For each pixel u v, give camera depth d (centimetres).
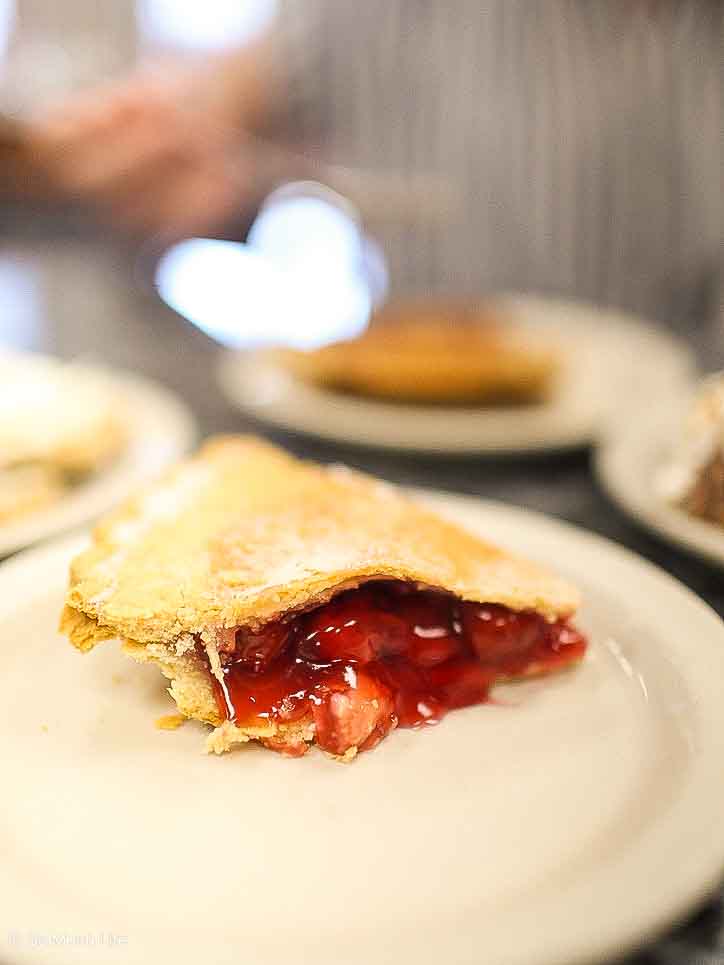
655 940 14
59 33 82
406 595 21
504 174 65
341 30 68
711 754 17
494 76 65
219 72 68
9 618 22
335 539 22
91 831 17
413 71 67
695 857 15
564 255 65
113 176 55
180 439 34
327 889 16
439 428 36
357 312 51
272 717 19
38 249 63
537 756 19
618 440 32
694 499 28
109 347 47
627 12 63
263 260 55
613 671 21
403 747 19
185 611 19
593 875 15
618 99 63
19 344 46
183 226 57
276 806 18
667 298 62
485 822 17
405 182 51
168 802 18
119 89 57
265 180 55
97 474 33
